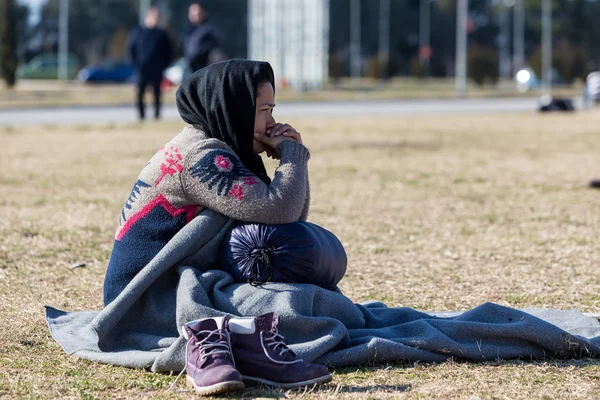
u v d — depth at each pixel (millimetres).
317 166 17938
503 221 11859
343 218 12016
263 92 6172
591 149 21906
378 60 109000
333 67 101125
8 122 32531
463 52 69812
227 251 6016
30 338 6551
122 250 6180
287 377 5383
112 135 24922
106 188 14641
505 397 5219
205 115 6148
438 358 5957
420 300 7844
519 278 8664
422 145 22656
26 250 9781
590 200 13633
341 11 145750
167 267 5934
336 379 5586
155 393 5352
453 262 9414
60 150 20703
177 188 6031
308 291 5961
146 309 6016
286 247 5938
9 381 5559
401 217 12117
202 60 29078
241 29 140375
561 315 6836
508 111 43312
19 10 140250
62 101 51281
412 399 5176
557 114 39281
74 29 146750
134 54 30703
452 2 152375
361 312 6500
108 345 6012
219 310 5840
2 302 7617
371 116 37469
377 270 9055
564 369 5797
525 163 18766
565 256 9672
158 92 31234
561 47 113250
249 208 5918
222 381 5172
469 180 15922
